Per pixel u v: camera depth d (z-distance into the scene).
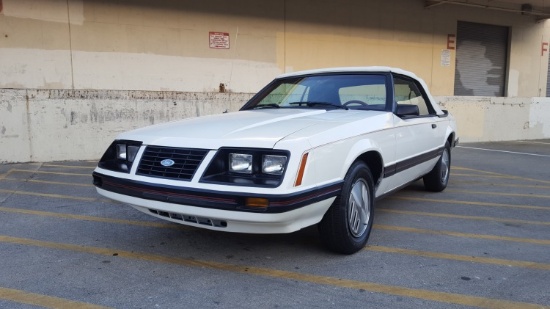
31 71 9.36
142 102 9.26
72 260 3.60
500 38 17.41
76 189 6.20
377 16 14.02
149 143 3.40
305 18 12.67
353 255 3.70
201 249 3.84
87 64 9.91
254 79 12.05
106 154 3.78
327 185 3.17
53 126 8.53
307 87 4.80
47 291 3.04
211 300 2.90
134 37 10.37
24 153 8.36
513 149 11.66
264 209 2.85
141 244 3.97
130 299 2.91
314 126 3.38
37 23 9.31
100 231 4.34
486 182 7.09
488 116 13.37
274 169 2.96
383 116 4.08
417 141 4.73
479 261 3.60
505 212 5.18
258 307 2.80
